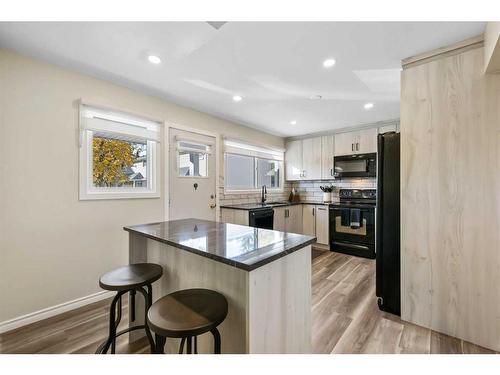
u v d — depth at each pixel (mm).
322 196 4953
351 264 3504
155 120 2832
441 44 1785
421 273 1926
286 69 2205
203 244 1302
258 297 1082
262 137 4621
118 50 1899
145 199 2766
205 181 3488
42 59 2035
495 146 1635
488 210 1662
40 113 2043
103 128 2416
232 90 2689
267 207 3840
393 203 2160
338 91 2715
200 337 1402
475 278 1707
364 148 4125
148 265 1611
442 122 1819
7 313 1887
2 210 1872
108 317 2068
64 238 2176
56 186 2131
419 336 1806
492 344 1643
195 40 1770
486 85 1655
